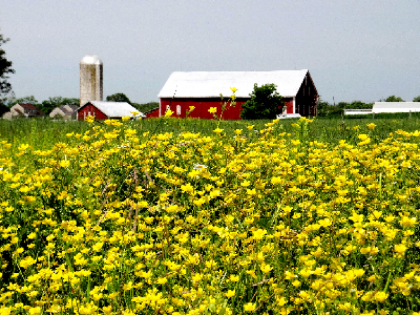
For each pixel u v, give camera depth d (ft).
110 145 16.61
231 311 7.16
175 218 11.05
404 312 7.22
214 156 14.84
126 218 10.35
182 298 7.48
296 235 8.74
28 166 15.61
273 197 11.66
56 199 11.89
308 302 7.41
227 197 11.29
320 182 11.93
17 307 7.44
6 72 207.72
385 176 12.36
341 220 9.90
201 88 197.98
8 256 10.14
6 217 11.12
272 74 199.00
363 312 6.93
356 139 21.11
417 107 297.33
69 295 7.95
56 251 9.98
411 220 8.13
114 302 7.46
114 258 8.48
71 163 14.61
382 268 7.97
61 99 474.08
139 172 13.29
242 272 8.25
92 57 181.06
